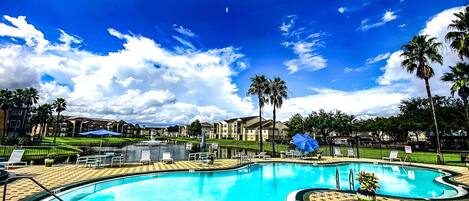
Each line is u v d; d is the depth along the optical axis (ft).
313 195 33.19
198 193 42.29
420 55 81.20
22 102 205.98
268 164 74.02
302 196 32.71
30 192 32.68
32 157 93.35
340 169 67.97
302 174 61.21
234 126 343.05
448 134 161.68
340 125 234.79
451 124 138.92
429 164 70.64
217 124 384.27
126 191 41.86
